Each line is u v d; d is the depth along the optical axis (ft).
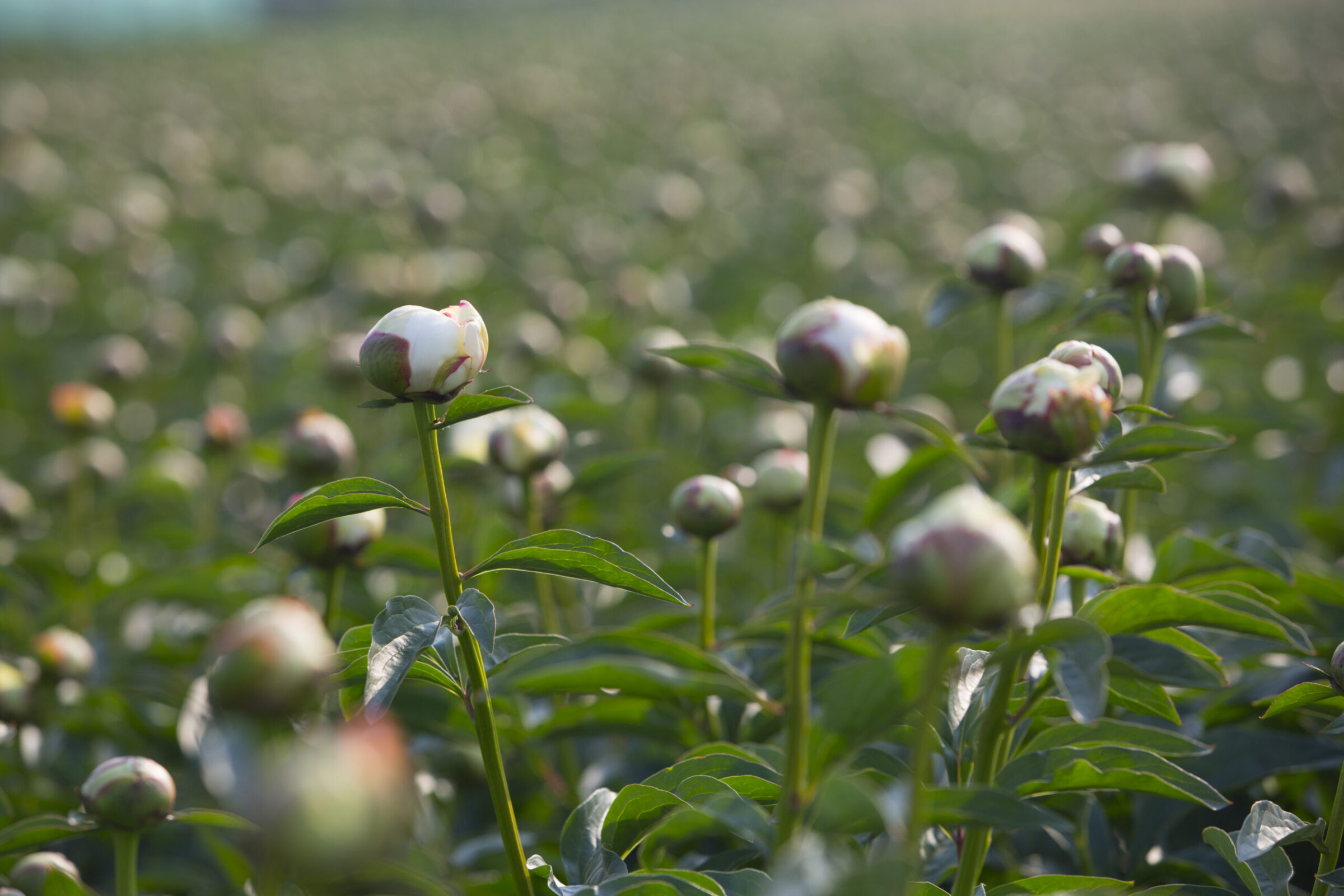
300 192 13.69
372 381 3.07
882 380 2.91
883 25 36.09
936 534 2.72
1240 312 7.82
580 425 6.31
